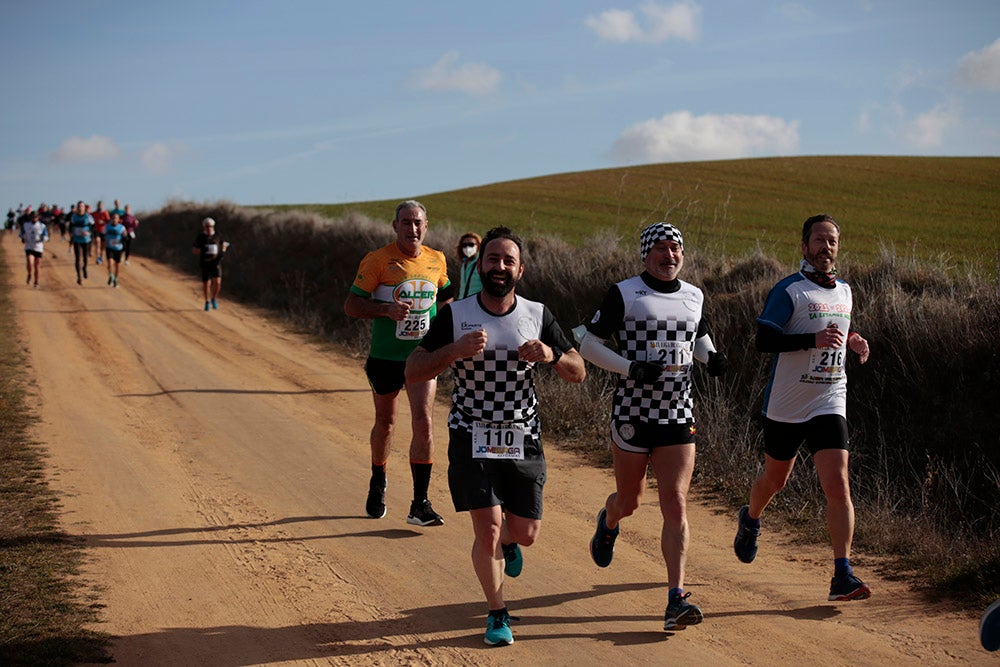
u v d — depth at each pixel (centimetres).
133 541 600
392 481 766
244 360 1391
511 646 439
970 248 1866
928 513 635
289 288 2047
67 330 1616
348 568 555
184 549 588
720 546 597
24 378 1188
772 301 503
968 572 499
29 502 671
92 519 643
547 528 639
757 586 521
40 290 2175
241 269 2355
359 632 459
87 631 448
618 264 1289
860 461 759
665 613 452
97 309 1891
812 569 547
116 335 1587
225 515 664
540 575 543
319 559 571
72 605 482
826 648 431
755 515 543
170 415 1012
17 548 569
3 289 2158
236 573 545
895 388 816
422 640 447
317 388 1184
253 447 876
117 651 429
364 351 1470
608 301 475
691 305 475
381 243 2066
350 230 2252
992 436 732
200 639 448
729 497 703
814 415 496
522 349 420
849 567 473
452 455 443
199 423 974
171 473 775
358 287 630
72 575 530
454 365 447
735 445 782
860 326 892
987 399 764
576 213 3356
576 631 457
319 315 1808
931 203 3112
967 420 754
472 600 502
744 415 875
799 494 689
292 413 1034
